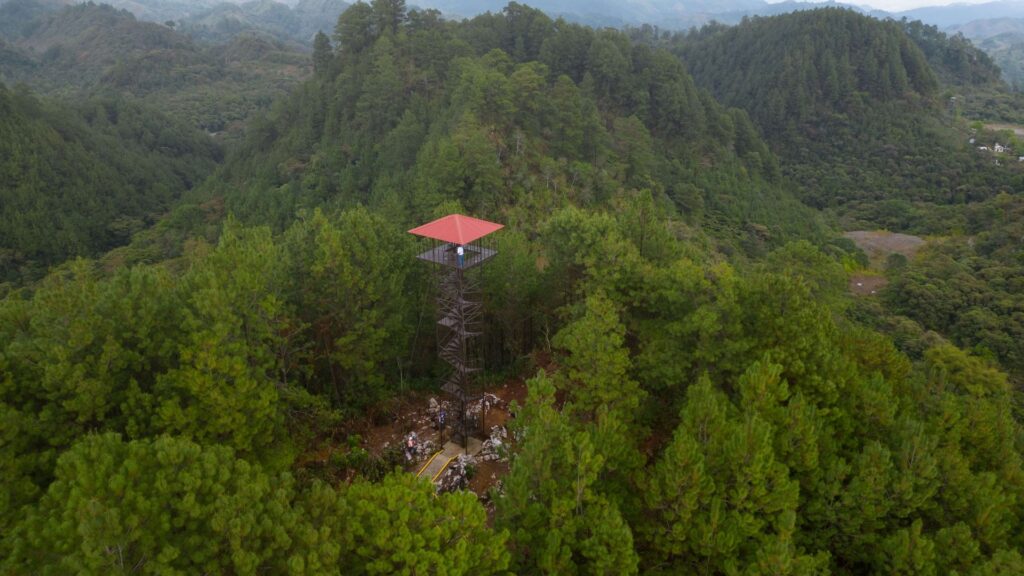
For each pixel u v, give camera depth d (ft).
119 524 42.55
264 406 74.23
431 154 201.36
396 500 50.72
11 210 302.25
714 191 312.29
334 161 270.26
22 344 67.00
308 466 91.76
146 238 300.81
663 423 95.96
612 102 329.31
